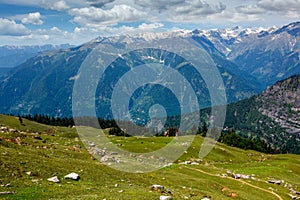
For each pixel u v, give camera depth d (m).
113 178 56.50
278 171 114.50
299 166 132.38
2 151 53.62
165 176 70.81
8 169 45.81
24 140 80.81
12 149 58.72
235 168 118.06
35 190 40.75
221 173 88.75
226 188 74.44
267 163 136.38
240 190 75.25
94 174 55.34
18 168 47.44
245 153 174.12
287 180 105.19
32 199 37.75
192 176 79.06
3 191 38.41
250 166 124.81
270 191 79.56
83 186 46.59
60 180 47.50
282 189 85.31
